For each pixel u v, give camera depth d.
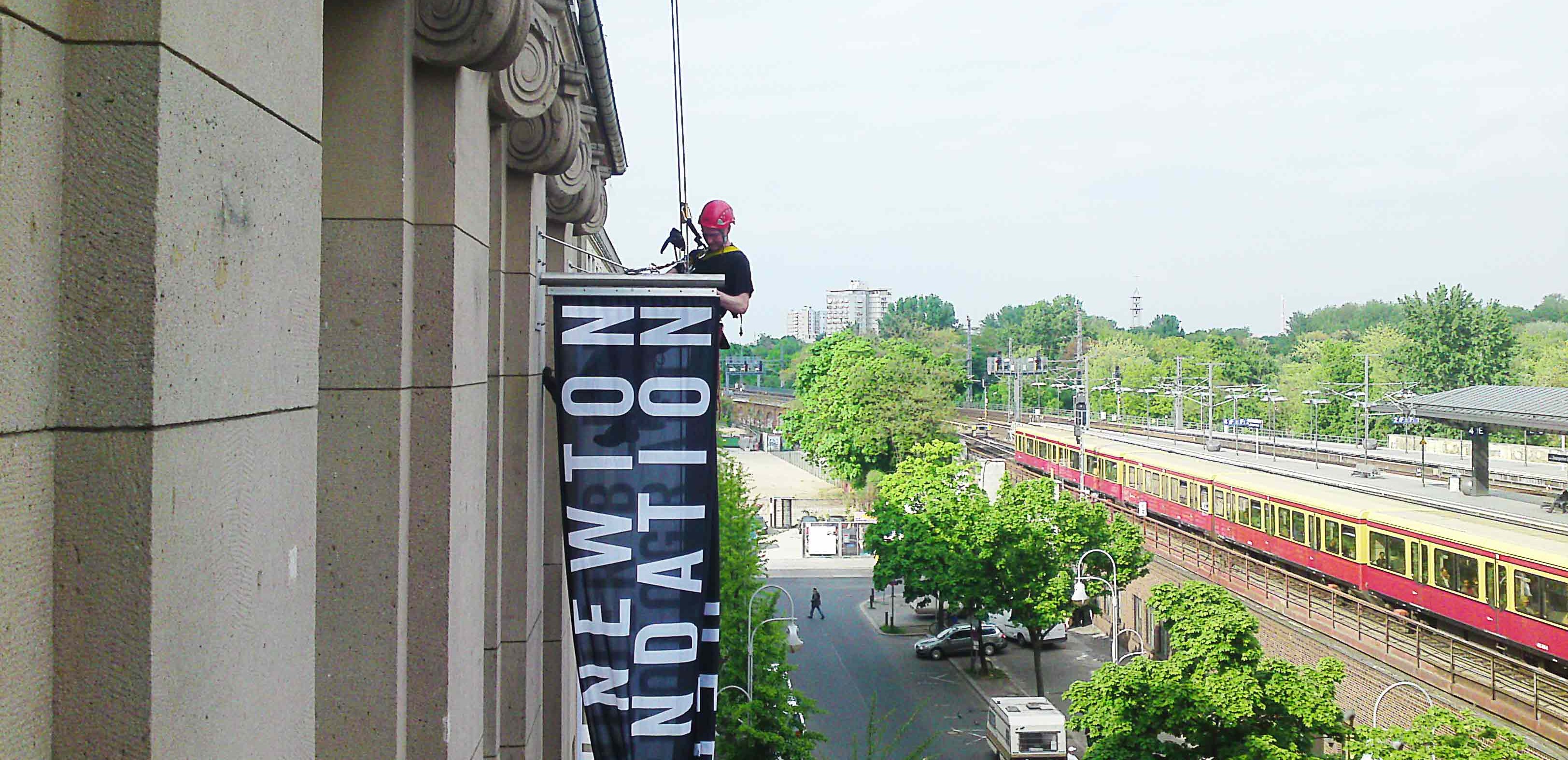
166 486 2.69
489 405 7.11
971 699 33.31
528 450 7.63
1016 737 25.89
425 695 5.43
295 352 3.48
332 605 5.21
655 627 7.38
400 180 5.22
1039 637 32.19
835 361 63.56
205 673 2.90
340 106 5.20
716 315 7.54
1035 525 32.19
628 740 7.32
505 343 7.60
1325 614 27.83
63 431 2.62
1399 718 22.72
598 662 7.35
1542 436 59.97
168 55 2.66
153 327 2.62
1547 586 20.72
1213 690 17.16
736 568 24.17
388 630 5.23
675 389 7.50
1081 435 47.06
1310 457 48.75
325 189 5.20
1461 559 23.53
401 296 5.24
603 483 7.43
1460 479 29.81
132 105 2.62
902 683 35.19
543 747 9.14
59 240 2.61
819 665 37.50
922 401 59.47
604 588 7.39
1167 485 40.62
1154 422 89.62
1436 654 23.25
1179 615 18.39
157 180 2.62
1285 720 17.38
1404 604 25.70
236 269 3.05
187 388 2.78
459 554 5.65
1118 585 34.56
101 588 2.63
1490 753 14.77
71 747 2.63
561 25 7.44
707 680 7.47
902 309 160.00
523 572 7.60
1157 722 17.62
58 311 2.61
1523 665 19.69
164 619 2.69
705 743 7.47
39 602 2.56
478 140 6.06
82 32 2.62
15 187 2.43
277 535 3.36
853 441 59.72
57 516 2.62
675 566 7.40
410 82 5.30
